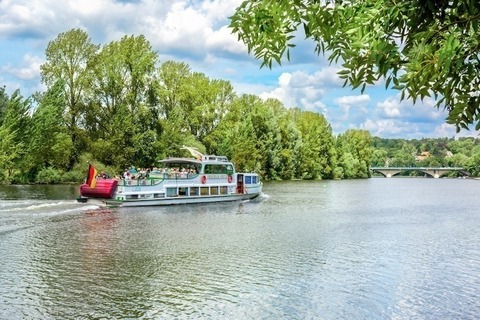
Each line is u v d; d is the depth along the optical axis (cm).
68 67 7344
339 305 1662
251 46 477
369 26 373
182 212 4194
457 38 333
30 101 6781
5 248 2428
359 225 3562
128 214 3941
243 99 10662
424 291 1848
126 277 1944
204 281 1912
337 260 2330
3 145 6397
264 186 8738
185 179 4944
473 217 4241
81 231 2989
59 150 6825
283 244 2708
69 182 6900
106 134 7381
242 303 1656
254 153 9775
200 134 8894
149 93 7669
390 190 8756
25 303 1599
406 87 366
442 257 2452
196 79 8788
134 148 7325
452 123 379
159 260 2244
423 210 4850
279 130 10812
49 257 2256
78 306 1585
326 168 12800
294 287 1859
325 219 3878
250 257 2352
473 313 1622
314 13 414
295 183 9956
